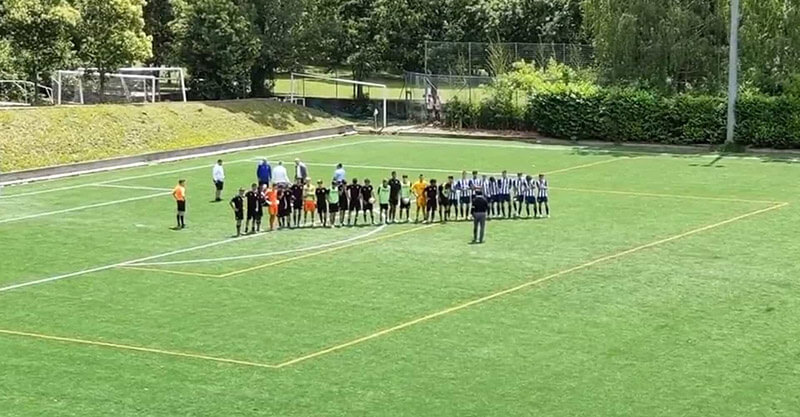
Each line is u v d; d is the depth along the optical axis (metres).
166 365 26.39
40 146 62.69
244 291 33.81
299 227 45.06
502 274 35.72
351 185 45.81
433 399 23.78
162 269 37.09
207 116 75.56
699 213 47.06
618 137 76.88
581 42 95.50
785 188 54.22
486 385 24.64
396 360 26.58
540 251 39.38
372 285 34.41
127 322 30.31
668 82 78.50
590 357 26.61
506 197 46.88
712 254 38.53
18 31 72.06
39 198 52.81
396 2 93.75
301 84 101.38
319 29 89.75
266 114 79.75
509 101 82.31
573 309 31.19
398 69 96.62
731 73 71.75
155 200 52.00
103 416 22.94
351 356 26.94
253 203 43.91
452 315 30.66
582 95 77.50
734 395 23.83
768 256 38.09
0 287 34.66
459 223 45.41
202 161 66.81
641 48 78.44
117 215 47.94
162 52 96.12
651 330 28.91
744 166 63.47
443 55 89.75
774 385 24.45
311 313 31.08
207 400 23.86
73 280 35.56
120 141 67.38
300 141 77.38
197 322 30.23
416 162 65.12
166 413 23.08
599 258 38.06
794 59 74.56
